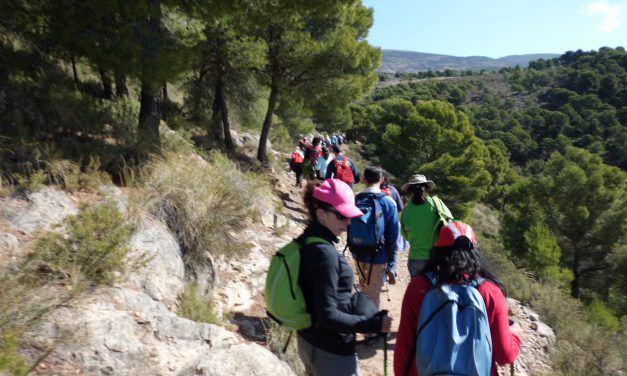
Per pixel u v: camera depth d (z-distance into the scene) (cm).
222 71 1394
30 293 288
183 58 660
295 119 2706
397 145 3266
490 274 221
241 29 1148
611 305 2092
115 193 483
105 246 346
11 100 533
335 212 219
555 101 15112
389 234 461
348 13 1577
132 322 324
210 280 489
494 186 6081
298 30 1352
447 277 210
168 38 647
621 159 11062
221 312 454
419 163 3167
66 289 319
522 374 516
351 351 231
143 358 298
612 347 607
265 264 591
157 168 558
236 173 752
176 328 344
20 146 450
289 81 1445
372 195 457
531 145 11481
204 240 516
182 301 409
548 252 1959
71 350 274
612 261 2428
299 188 1444
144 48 609
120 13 583
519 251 2502
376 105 6325
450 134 3117
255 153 1622
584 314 866
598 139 11656
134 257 396
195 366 293
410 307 217
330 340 223
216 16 677
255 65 1251
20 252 338
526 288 835
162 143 669
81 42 588
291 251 219
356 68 1426
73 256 342
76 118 582
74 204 430
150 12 604
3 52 617
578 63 18850
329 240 224
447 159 2848
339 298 215
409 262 468
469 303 199
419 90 15112
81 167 496
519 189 2742
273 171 1477
